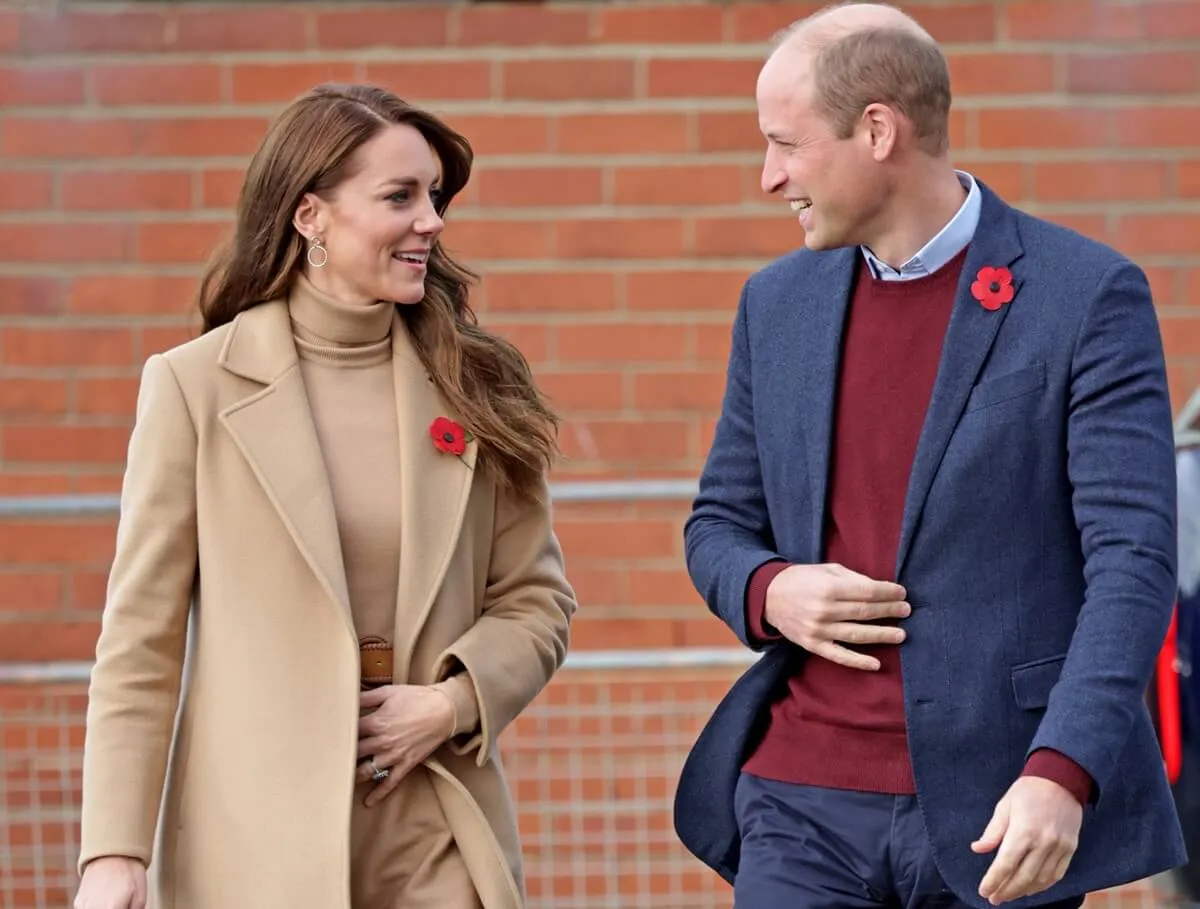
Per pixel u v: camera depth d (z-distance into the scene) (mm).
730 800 14547
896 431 13617
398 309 14750
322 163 13914
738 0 26016
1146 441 12945
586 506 25500
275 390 13984
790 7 26016
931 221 13648
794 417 14070
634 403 25922
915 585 13391
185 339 26109
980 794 13227
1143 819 13305
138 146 26172
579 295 25984
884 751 13555
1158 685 18375
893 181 13570
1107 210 26078
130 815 13453
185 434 13867
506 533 14797
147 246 26125
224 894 13547
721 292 25969
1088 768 12289
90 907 13273
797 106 13602
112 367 26062
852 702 13680
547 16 26047
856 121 13484
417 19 26078
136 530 13805
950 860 13211
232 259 14430
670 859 23531
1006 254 13492
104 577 25734
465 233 26016
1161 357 13266
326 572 13586
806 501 13969
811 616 13445
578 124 26031
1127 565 12711
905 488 13531
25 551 25734
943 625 13289
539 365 25984
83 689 24188
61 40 26172
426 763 13875
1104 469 12930
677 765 23578
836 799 13664
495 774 14375
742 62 26047
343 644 13672
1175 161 26031
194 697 13867
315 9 26125
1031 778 12352
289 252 14281
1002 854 12188
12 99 26141
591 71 26031
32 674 22641
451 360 14453
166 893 13828
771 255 25969
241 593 13750
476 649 14000
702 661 22875
